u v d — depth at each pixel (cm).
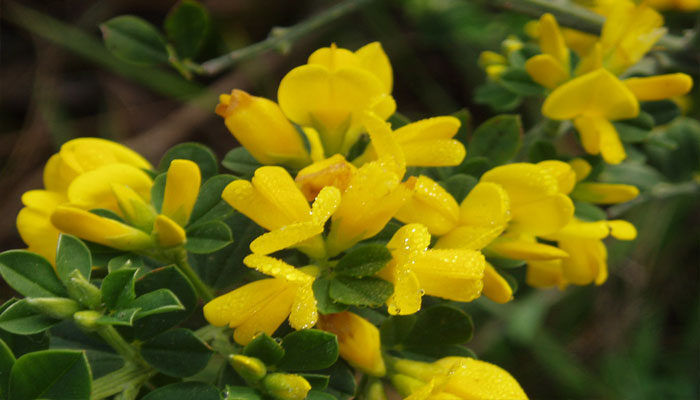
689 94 36
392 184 22
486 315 41
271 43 29
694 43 28
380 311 24
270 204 22
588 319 44
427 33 45
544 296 40
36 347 23
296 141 24
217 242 23
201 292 23
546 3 28
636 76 27
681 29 33
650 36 26
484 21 43
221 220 24
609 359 42
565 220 24
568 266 25
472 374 23
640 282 43
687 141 30
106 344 24
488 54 30
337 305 23
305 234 22
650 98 25
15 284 22
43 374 21
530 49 27
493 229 23
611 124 26
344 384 23
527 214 24
